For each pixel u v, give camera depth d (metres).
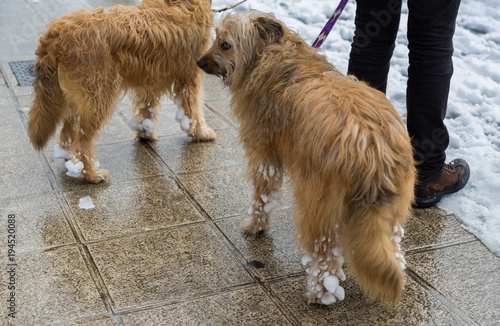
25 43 7.71
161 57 4.47
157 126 5.56
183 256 3.51
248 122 3.38
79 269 3.35
